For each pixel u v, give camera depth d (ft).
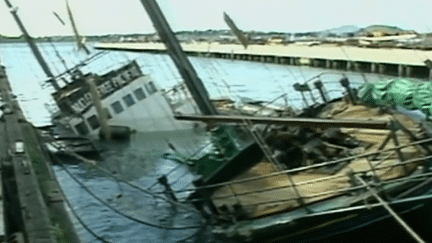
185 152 75.00
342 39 208.54
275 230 28.53
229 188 35.22
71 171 74.49
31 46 117.70
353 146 36.58
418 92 43.83
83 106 90.94
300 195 31.07
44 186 31.35
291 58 187.83
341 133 37.29
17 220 24.30
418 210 27.86
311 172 34.40
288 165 36.35
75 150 78.84
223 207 32.27
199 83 46.93
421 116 45.03
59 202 28.07
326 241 28.27
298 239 28.45
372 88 48.32
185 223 44.42
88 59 100.32
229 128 46.01
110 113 87.51
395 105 46.29
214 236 31.83
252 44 272.92
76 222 51.21
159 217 48.03
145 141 84.23
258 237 28.84
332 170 33.68
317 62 170.19
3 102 80.79
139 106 87.61
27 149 45.09
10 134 52.26
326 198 29.45
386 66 126.72
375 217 27.48
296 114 53.78
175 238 41.68
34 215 24.03
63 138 84.12
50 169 38.55
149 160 74.95
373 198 27.58
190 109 86.17
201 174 45.47
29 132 57.21
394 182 27.89
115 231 47.88
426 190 28.07
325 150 35.86
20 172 33.47
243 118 30.48
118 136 83.71
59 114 101.04
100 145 82.38
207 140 78.38
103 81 89.66
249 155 38.14
